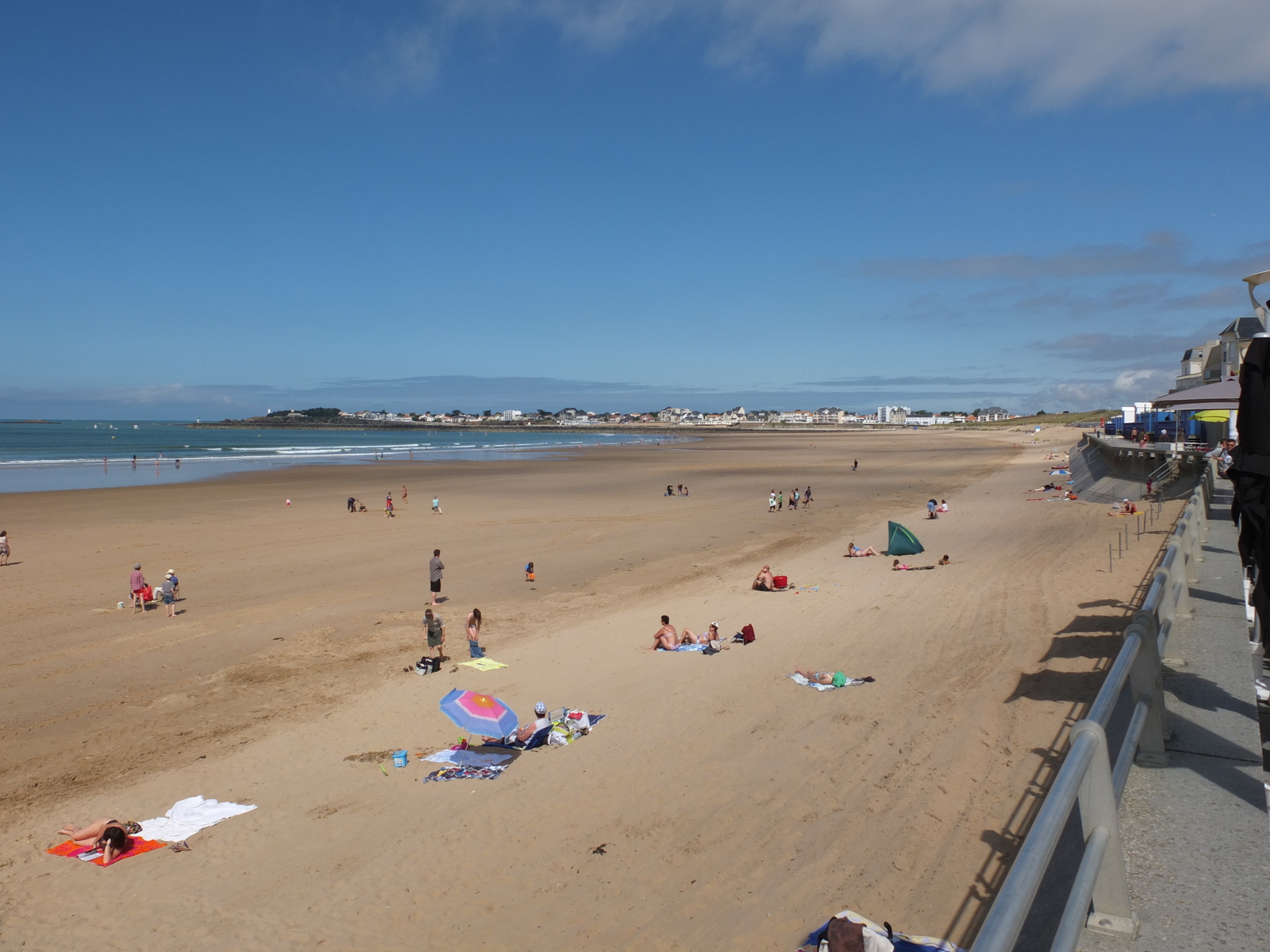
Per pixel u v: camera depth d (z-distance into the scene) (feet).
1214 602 26.86
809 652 53.67
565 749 41.04
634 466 287.69
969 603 61.72
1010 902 6.92
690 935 25.36
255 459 331.36
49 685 54.60
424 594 81.56
